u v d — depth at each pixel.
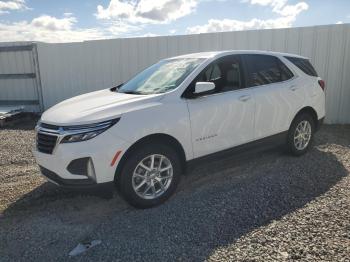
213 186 4.68
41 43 10.95
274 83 5.34
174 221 3.77
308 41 8.33
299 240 3.28
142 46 9.84
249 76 5.06
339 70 8.25
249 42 8.76
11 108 10.80
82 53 10.62
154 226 3.69
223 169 5.31
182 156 4.39
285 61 5.64
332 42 8.18
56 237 3.58
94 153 3.73
